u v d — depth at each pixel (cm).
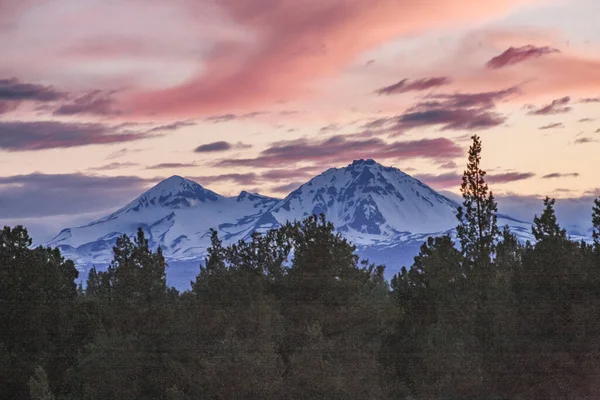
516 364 6216
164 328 6369
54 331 6562
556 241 6544
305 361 5584
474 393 6162
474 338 6444
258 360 5594
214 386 5562
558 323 6250
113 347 6059
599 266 6431
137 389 6016
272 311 6294
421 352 6606
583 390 6141
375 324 6669
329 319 6475
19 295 6488
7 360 6141
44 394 5516
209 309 6294
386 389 6200
